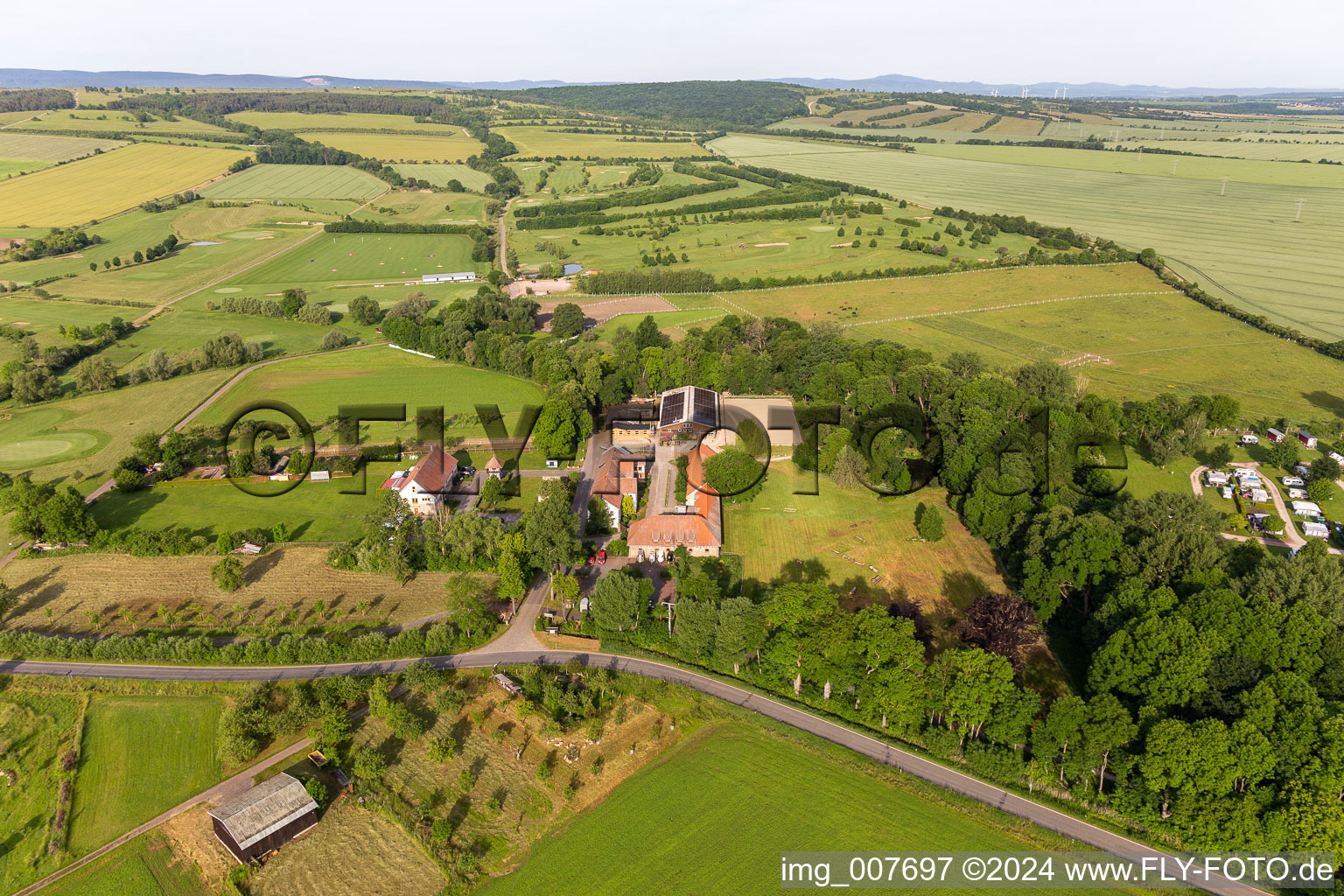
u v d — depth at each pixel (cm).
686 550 12400
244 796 8062
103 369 19862
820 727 9169
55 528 12619
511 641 10750
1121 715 7912
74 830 8112
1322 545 11538
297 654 10350
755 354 19638
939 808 8019
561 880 7412
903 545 12912
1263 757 7350
